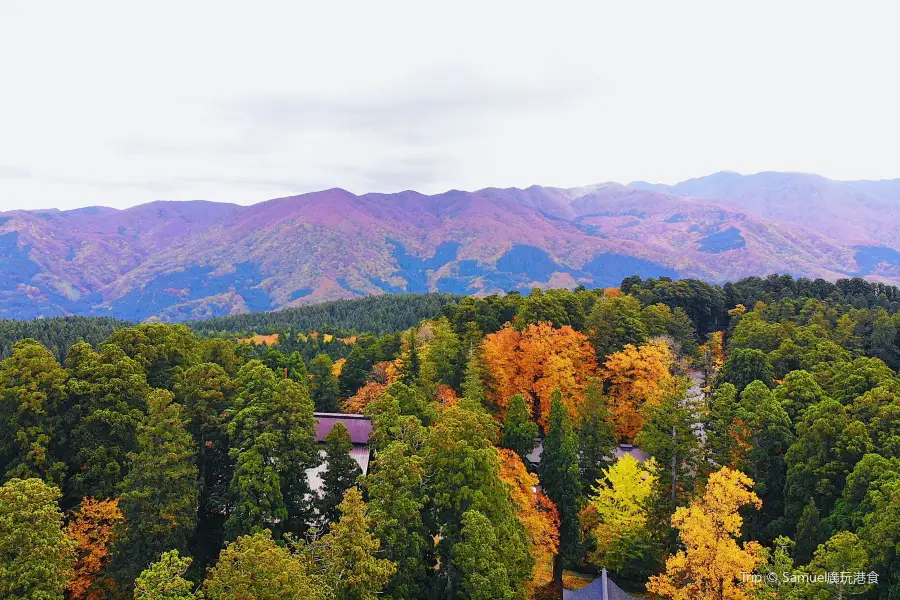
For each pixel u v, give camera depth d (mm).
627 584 49062
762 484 47625
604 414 57062
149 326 56312
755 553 38406
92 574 38406
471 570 33406
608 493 49938
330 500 42750
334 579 29328
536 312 78875
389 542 33844
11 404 41938
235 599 25641
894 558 34812
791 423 52594
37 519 28422
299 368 70250
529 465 55469
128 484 38281
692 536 38094
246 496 38750
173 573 27109
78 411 43594
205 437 47719
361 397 72062
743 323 92312
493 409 66062
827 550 36531
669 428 49062
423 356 67812
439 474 37438
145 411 46344
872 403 50031
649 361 70562
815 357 69062
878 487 39250
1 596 26656
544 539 43906
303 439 42375
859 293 127250
